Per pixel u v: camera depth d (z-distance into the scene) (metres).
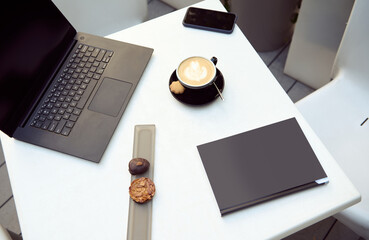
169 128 0.77
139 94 0.82
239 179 0.68
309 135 0.73
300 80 1.71
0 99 0.72
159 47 0.90
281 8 1.56
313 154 0.70
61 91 0.82
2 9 0.72
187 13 0.96
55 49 0.85
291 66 1.67
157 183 0.70
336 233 1.29
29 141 0.76
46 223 0.68
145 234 0.65
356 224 0.85
